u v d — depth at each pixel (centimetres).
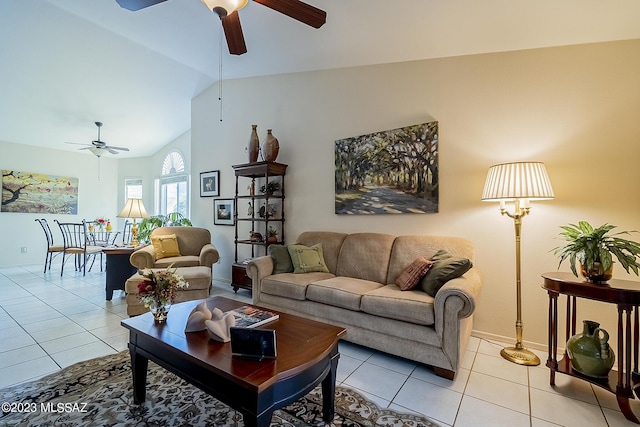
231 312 181
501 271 267
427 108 302
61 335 272
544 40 241
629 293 167
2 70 399
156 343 161
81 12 314
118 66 417
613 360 183
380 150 327
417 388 197
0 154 598
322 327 179
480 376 211
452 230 288
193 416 166
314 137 383
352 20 260
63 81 436
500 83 267
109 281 377
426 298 222
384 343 230
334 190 365
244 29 300
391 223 323
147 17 313
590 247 183
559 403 182
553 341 202
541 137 250
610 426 163
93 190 723
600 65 230
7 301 376
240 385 122
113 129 596
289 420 166
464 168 282
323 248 344
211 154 504
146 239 590
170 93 502
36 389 189
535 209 253
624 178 222
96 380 200
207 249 404
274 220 398
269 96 428
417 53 295
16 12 315
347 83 355
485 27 238
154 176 746
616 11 200
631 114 221
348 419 166
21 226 619
